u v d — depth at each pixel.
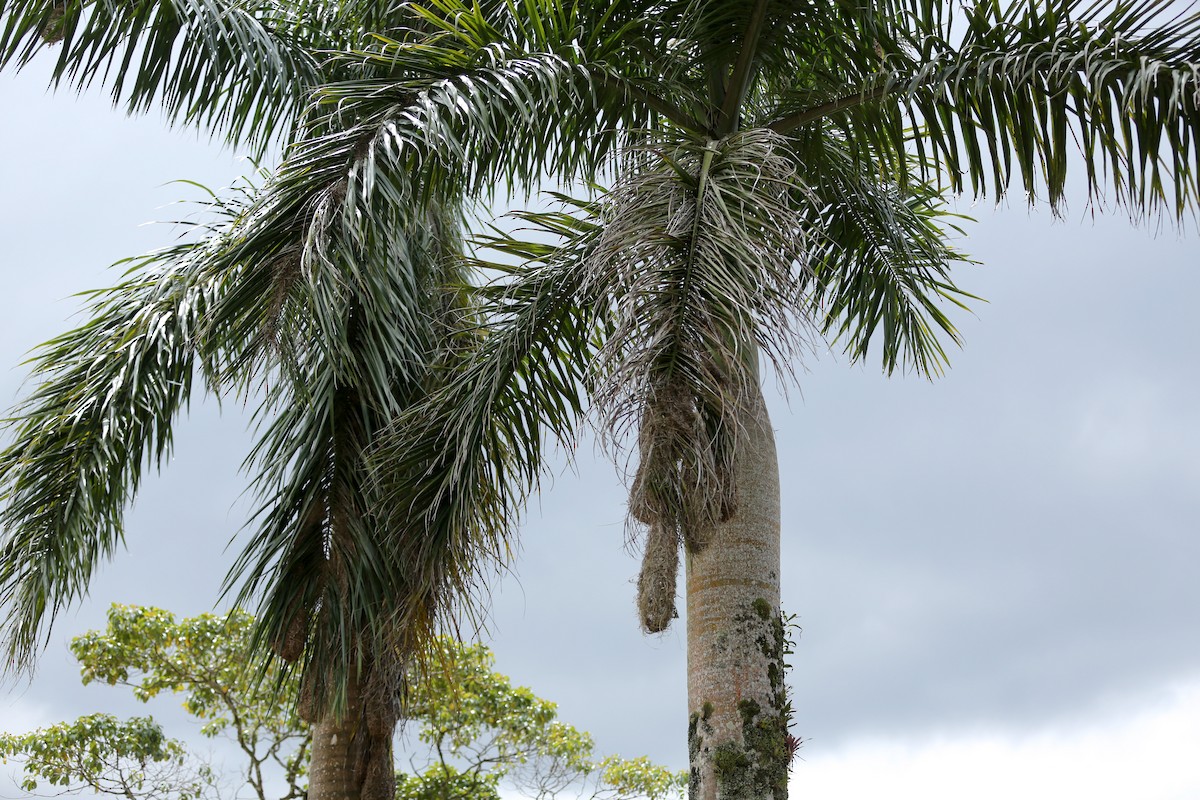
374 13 6.03
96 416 6.07
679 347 4.11
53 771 11.86
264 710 12.19
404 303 6.57
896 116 5.20
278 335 4.86
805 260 4.30
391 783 6.71
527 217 5.25
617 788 13.22
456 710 12.06
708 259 4.18
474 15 4.86
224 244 5.90
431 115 4.43
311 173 4.61
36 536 5.96
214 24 6.00
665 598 4.17
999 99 4.77
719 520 4.36
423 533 5.48
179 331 6.09
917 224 6.54
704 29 5.33
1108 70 4.27
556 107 4.61
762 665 4.98
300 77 6.43
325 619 6.19
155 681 12.16
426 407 5.50
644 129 5.32
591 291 4.93
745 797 4.79
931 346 6.68
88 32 5.68
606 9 5.34
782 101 5.61
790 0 5.27
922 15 4.99
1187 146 4.28
